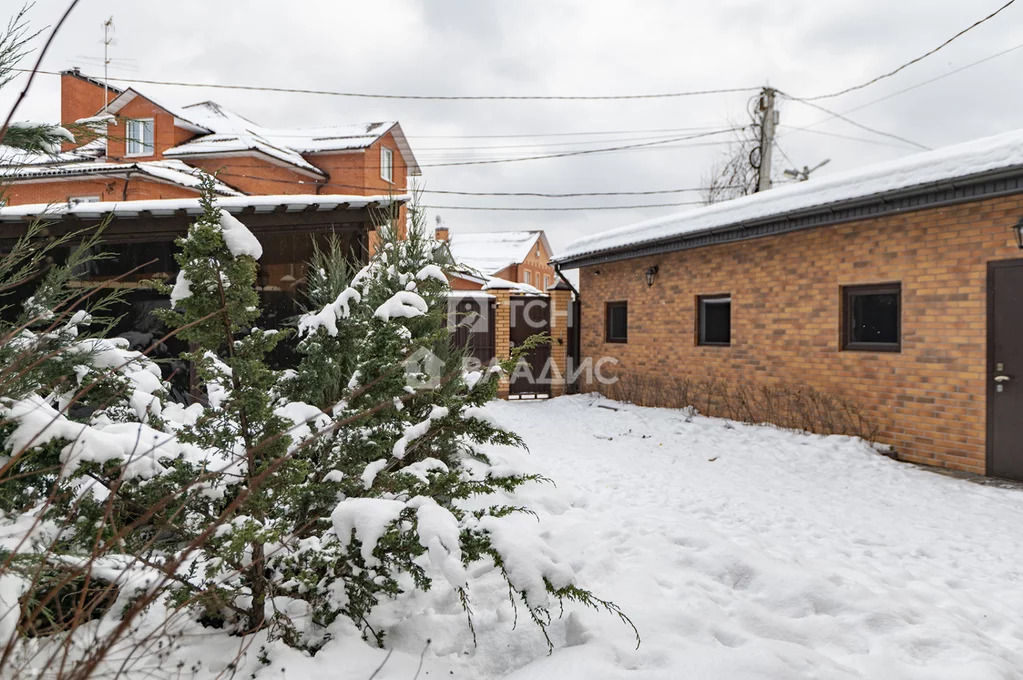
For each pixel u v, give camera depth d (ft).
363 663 7.43
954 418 21.90
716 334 33.55
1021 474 20.11
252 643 7.55
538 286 140.77
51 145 7.20
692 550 12.60
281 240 21.95
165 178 44.42
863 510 17.44
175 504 7.00
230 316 7.75
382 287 13.91
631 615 9.02
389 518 7.07
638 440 27.76
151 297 21.58
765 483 20.30
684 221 33.55
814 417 26.99
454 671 7.72
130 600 7.17
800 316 27.86
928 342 22.72
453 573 6.82
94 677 5.49
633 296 39.32
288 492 7.68
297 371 9.50
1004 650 9.23
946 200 20.94
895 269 23.82
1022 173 18.53
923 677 8.10
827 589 10.46
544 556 7.36
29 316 7.50
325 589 8.11
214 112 75.10
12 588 5.64
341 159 74.43
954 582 12.49
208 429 7.81
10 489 6.59
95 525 6.51
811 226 25.94
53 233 21.01
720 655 7.80
